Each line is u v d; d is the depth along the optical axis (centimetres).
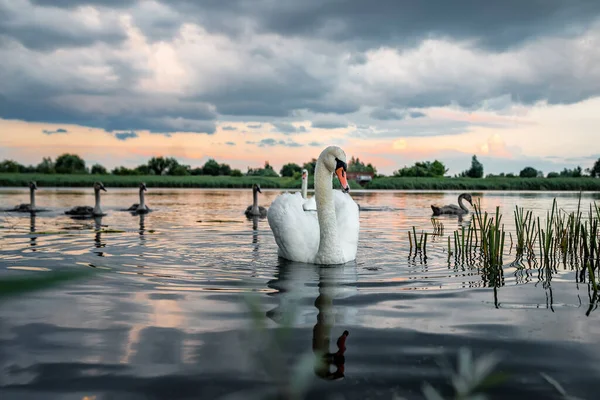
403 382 377
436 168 11556
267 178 8181
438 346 455
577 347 453
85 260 924
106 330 505
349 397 352
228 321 533
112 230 1456
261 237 1292
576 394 359
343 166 872
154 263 897
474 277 775
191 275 787
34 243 1161
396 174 11206
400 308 588
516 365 411
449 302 617
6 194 4091
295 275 788
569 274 802
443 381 378
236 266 870
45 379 388
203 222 1745
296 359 420
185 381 380
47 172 10994
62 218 1920
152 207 2634
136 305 601
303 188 1464
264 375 388
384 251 1058
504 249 1078
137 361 421
